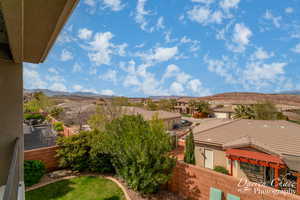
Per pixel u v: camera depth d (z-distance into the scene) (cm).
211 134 1221
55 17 168
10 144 360
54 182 793
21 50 258
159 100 6812
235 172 995
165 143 688
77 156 876
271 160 801
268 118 2886
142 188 677
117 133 828
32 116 2895
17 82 365
